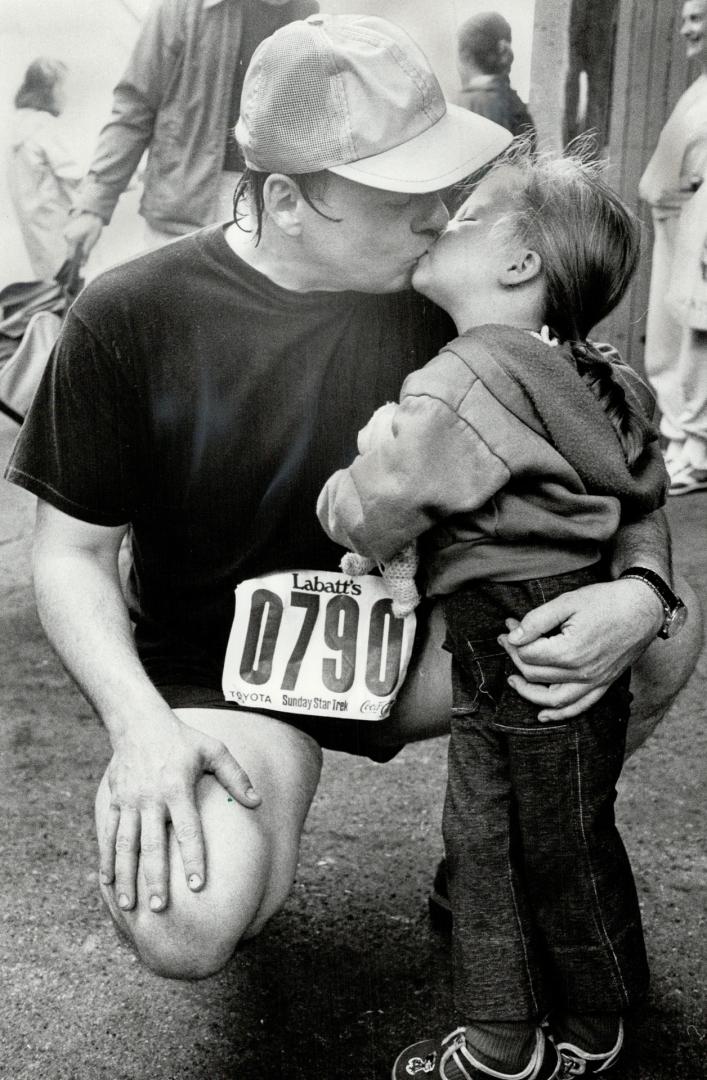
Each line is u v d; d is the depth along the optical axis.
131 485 1.76
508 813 1.65
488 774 1.66
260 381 1.71
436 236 1.63
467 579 1.61
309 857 2.33
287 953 2.05
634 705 1.89
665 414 5.07
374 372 1.74
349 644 1.75
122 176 4.93
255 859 1.59
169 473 1.76
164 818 1.56
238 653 1.75
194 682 1.83
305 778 1.76
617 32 5.05
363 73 1.50
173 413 1.72
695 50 4.89
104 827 1.60
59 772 2.70
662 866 2.29
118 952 2.06
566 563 1.61
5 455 4.79
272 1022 1.89
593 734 1.60
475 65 4.96
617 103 5.15
